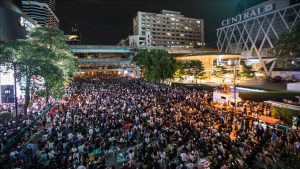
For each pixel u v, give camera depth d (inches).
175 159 585.0
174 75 2554.1
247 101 1310.3
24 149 666.2
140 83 2623.0
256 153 602.2
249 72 3031.5
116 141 721.6
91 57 5039.4
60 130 801.6
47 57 1234.6
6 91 1434.5
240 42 4889.3
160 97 1432.1
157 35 7003.0
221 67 3122.5
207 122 897.5
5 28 1765.5
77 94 1684.3
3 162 558.9
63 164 550.0
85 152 612.7
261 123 884.0
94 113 1019.9
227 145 656.4
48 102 1412.4
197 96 1560.0
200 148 654.5
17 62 1058.7
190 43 7549.2
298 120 941.2
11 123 876.6
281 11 3821.4
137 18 6943.9
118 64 4778.5
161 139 701.3
